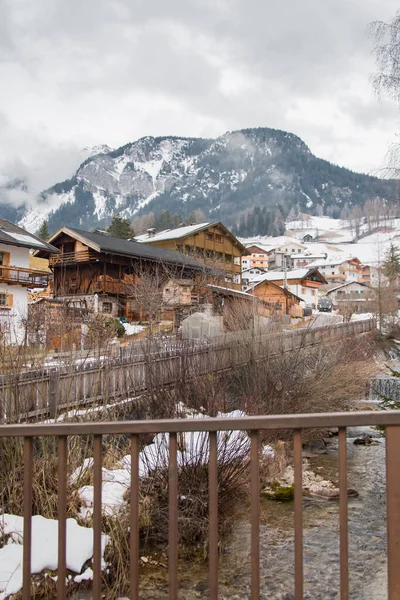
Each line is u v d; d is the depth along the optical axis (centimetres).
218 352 998
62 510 200
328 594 400
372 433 1020
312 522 561
